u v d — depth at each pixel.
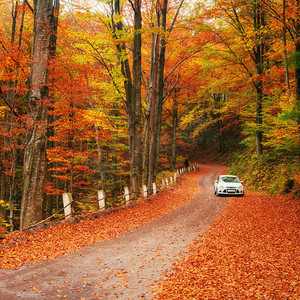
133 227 9.70
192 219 11.14
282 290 4.54
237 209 12.72
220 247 7.15
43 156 9.94
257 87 19.53
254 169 21.41
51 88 11.72
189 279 5.02
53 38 11.75
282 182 15.68
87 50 13.83
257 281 4.93
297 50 10.52
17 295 4.05
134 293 4.40
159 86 17.94
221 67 20.44
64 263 5.71
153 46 17.16
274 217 10.66
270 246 7.16
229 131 52.69
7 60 10.80
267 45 18.09
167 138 37.03
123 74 15.29
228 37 18.94
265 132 19.30
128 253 6.64
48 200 15.51
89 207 19.50
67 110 11.77
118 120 18.64
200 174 33.62
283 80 16.45
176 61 21.03
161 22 16.22
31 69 10.02
